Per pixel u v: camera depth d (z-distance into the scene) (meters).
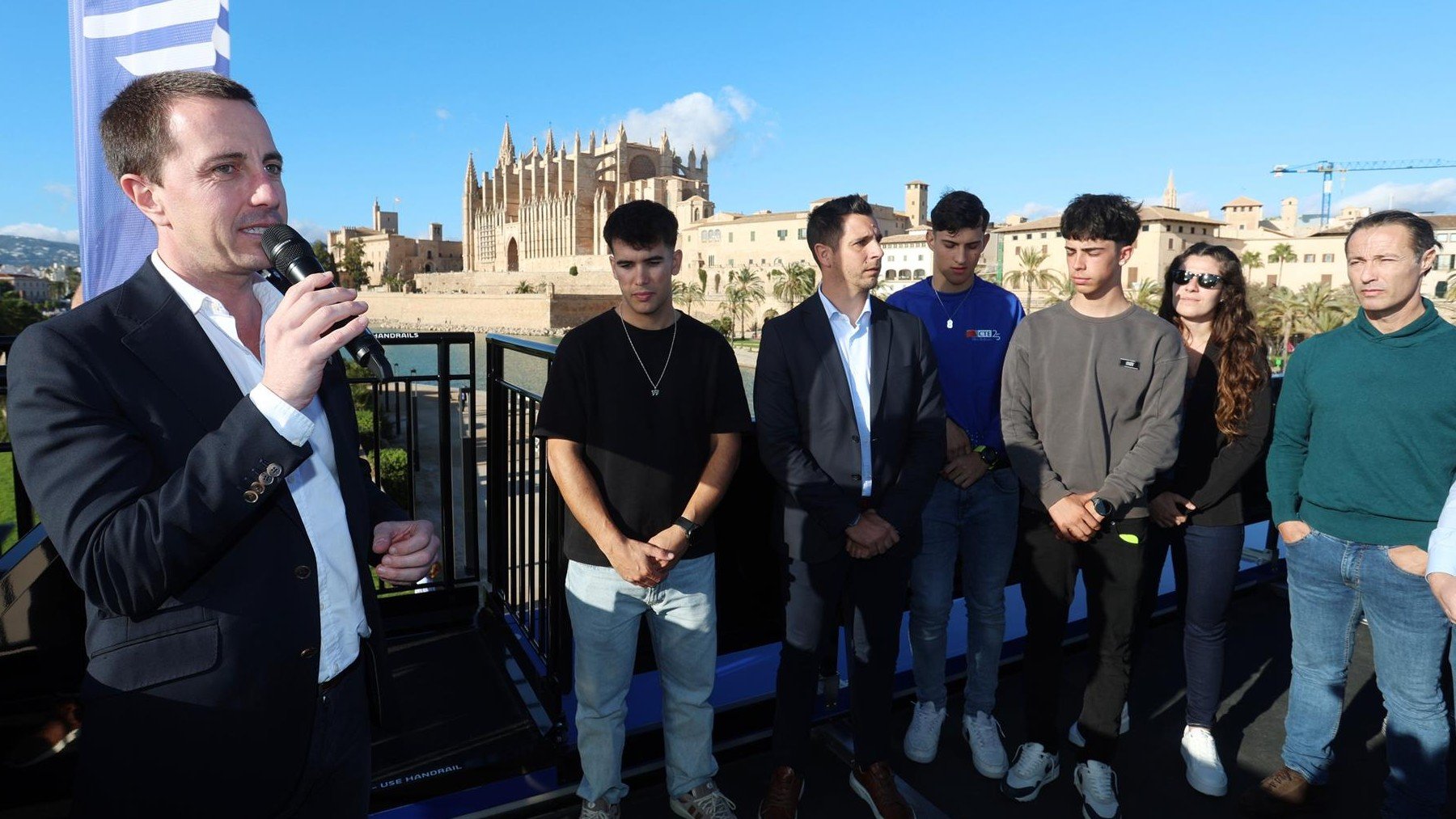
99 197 3.49
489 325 90.38
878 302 2.69
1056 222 81.31
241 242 1.23
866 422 2.63
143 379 1.17
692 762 2.46
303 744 1.31
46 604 1.50
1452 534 1.89
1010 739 3.04
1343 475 2.49
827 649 3.02
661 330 2.34
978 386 3.09
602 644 2.34
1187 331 3.01
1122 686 2.54
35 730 1.51
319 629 1.31
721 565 3.03
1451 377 2.27
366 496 1.54
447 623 3.37
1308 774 2.55
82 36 3.37
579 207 121.31
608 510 2.31
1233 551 2.76
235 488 1.08
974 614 2.95
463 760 2.39
